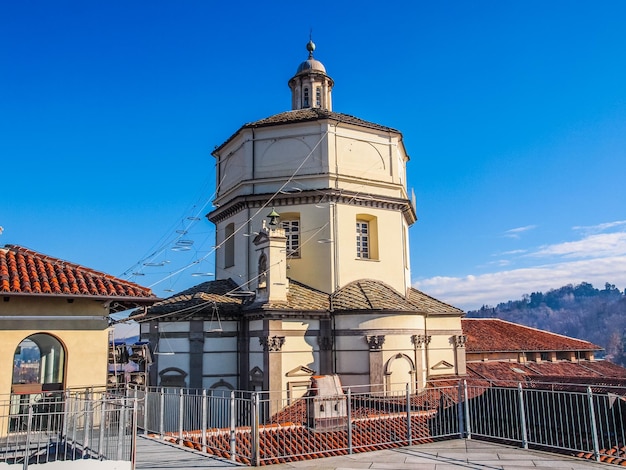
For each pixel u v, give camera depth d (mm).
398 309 28250
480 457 16578
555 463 15625
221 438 19484
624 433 17281
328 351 28156
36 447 17078
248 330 28766
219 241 34969
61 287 19172
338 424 20781
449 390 28672
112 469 14766
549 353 41500
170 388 26500
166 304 29328
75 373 19562
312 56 39156
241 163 33062
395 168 33312
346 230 30969
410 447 18297
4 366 18547
